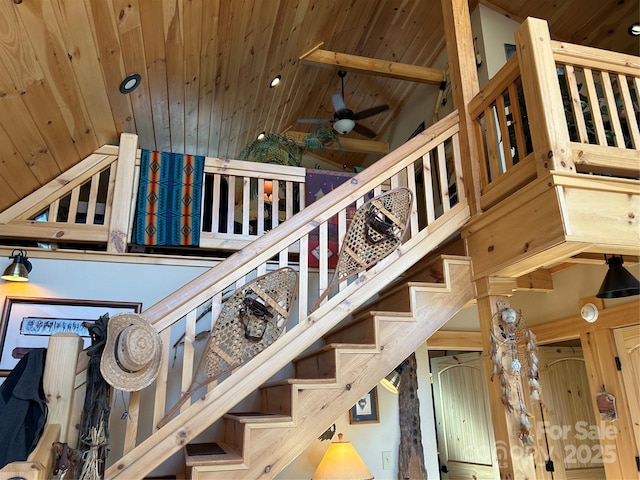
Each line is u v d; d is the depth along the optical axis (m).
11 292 3.05
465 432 5.26
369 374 2.39
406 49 6.09
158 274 3.33
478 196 2.89
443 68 5.89
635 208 2.27
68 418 1.91
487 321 2.70
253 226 4.30
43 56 2.62
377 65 5.48
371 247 2.53
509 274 2.69
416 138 3.00
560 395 4.36
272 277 2.27
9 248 3.12
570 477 4.09
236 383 2.19
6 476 1.57
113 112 3.67
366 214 2.53
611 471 3.31
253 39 4.30
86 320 3.12
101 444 1.84
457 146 3.11
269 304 2.25
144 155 3.54
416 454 3.59
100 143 3.89
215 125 5.36
